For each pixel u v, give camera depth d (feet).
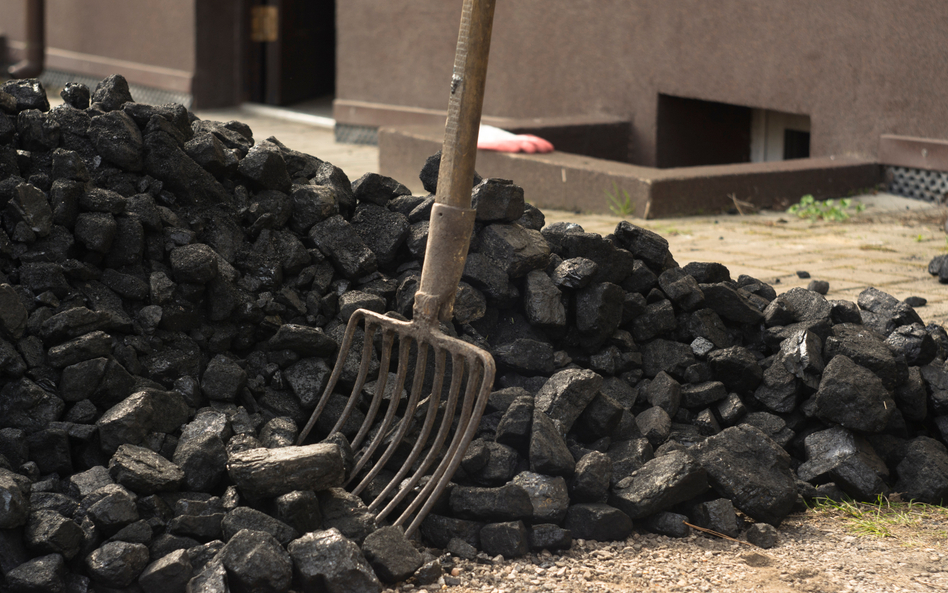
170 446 10.53
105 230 11.28
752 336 13.66
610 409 11.55
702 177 27.63
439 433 10.36
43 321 10.67
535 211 13.83
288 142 44.27
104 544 9.16
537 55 38.27
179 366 11.36
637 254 13.55
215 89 53.26
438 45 41.24
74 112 12.38
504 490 10.22
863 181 29.55
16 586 8.68
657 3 33.78
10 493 8.84
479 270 12.21
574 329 12.64
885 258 22.09
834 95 30.04
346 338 11.37
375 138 44.29
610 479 10.82
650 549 10.46
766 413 12.66
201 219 12.35
